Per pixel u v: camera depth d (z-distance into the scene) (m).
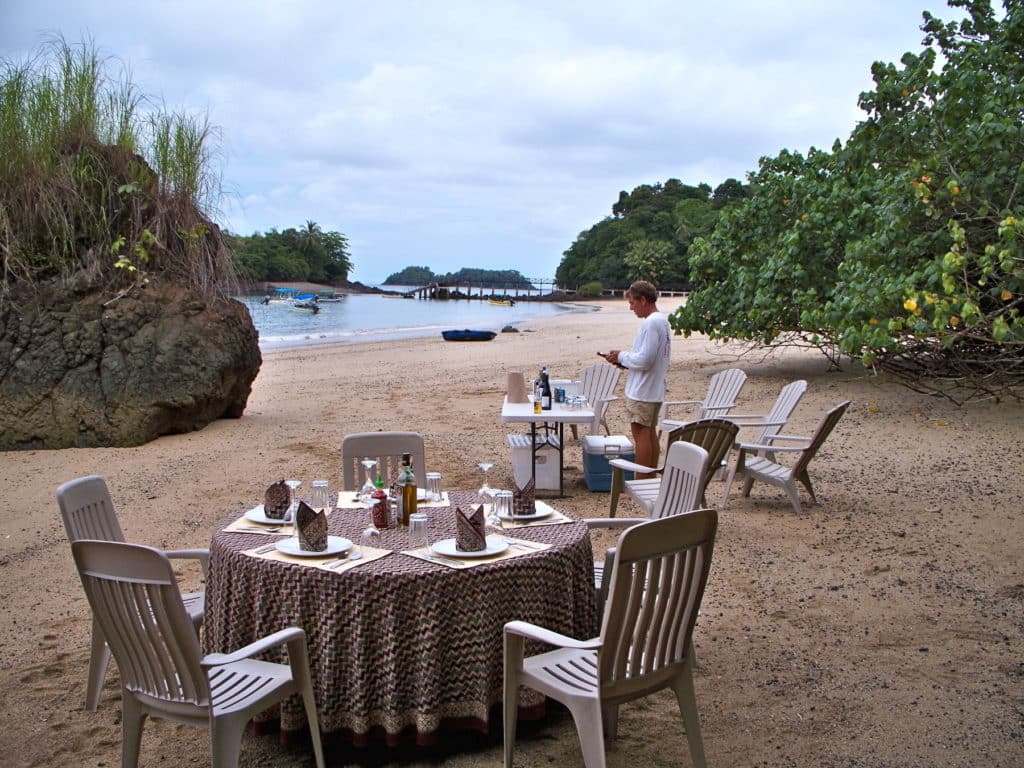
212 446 10.29
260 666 3.30
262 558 3.39
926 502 7.24
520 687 3.47
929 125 10.81
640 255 109.94
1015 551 5.90
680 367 17.47
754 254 14.56
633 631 3.06
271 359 22.44
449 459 9.56
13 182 10.48
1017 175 8.66
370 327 42.25
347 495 4.59
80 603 5.34
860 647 4.50
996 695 3.92
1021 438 9.31
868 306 9.42
